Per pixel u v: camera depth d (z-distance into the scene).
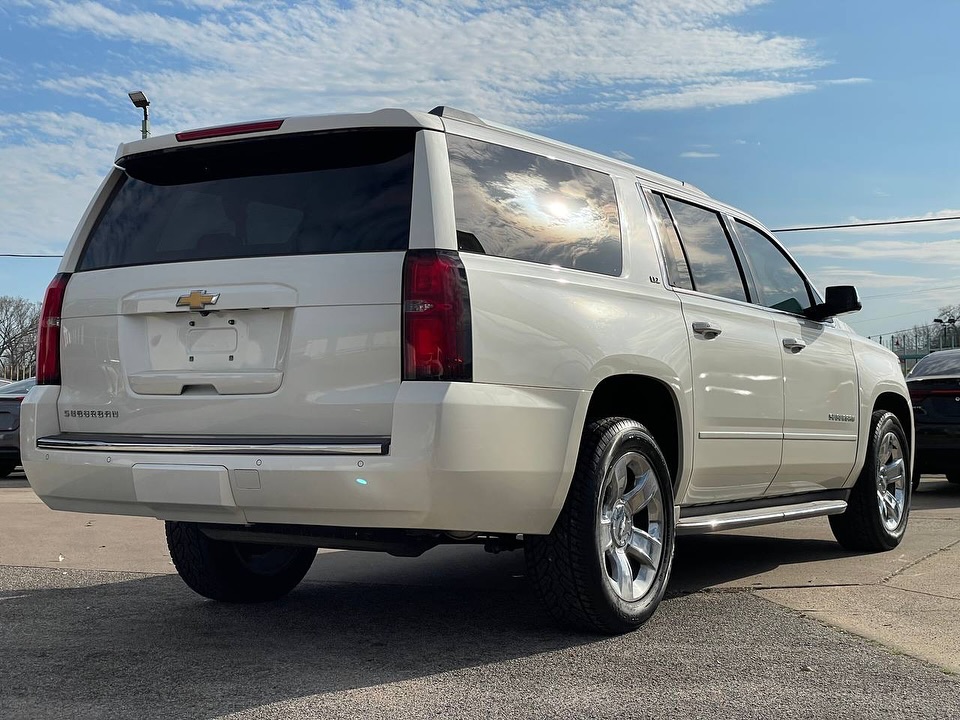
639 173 4.89
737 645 3.94
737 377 4.97
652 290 4.55
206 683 3.50
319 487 3.47
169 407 3.84
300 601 4.95
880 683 3.44
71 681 3.54
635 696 3.30
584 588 3.95
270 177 3.90
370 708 3.20
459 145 3.84
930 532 7.18
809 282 6.22
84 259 4.21
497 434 3.55
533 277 3.87
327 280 3.61
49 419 4.11
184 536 4.70
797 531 7.36
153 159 4.16
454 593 5.13
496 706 3.21
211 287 3.79
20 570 5.88
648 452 4.32
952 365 10.66
